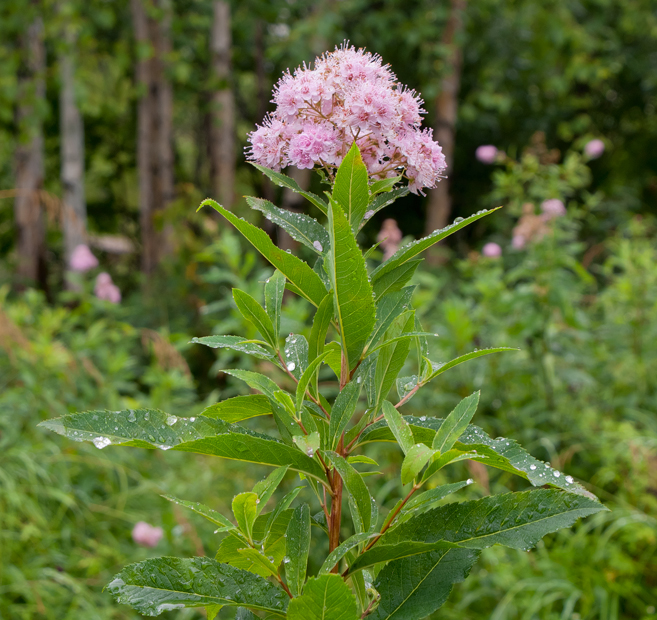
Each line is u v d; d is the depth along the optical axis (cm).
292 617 74
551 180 443
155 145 982
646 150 1187
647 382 402
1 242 1075
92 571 299
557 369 374
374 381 100
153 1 916
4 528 314
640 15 1027
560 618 283
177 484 339
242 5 924
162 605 81
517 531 83
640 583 300
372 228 1103
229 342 100
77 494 344
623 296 414
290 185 100
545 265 382
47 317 401
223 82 866
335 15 750
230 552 102
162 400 389
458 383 370
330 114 104
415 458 82
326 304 93
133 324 640
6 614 282
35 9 761
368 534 83
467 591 301
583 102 1047
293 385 322
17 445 345
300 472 93
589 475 354
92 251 1175
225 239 335
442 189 896
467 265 480
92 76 863
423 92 849
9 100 779
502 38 964
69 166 787
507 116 1098
